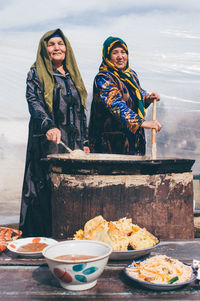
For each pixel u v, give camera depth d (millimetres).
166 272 808
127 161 1255
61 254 841
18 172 6379
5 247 1006
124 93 2137
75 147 2137
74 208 1303
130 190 1274
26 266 921
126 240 954
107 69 2248
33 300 732
